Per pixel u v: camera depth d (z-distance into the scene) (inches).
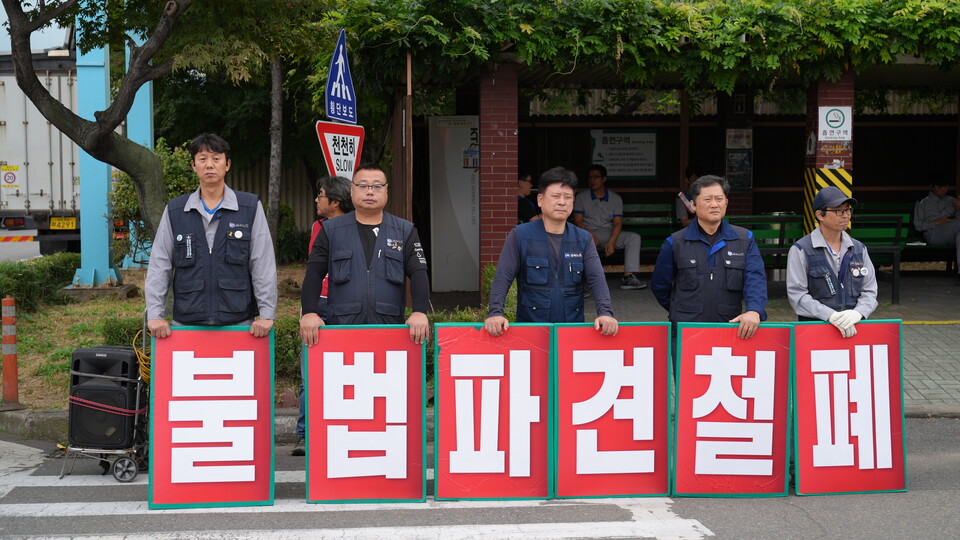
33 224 651.5
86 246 485.7
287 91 642.8
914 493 225.6
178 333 215.6
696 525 200.4
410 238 225.5
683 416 221.9
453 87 496.4
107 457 242.7
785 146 587.5
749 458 222.2
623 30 400.8
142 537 193.8
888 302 453.1
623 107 579.5
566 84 553.0
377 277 221.0
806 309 228.5
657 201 582.9
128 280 556.1
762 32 404.8
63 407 297.7
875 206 571.5
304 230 823.7
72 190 652.1
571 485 219.8
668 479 222.4
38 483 237.0
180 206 218.2
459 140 514.3
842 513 209.0
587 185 578.6
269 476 217.3
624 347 220.5
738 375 222.5
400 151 475.8
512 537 192.9
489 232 427.5
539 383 218.7
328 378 216.2
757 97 578.6
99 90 490.6
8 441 281.6
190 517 207.8
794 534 194.2
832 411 225.0
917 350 357.4
